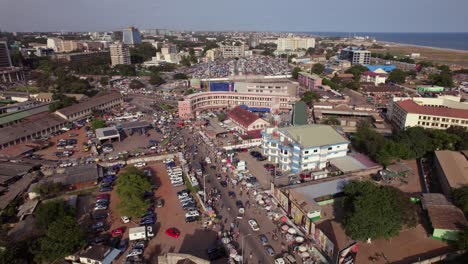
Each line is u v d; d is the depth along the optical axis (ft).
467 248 226.38
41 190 323.16
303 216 270.05
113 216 300.40
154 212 304.71
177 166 402.93
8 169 377.30
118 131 518.37
